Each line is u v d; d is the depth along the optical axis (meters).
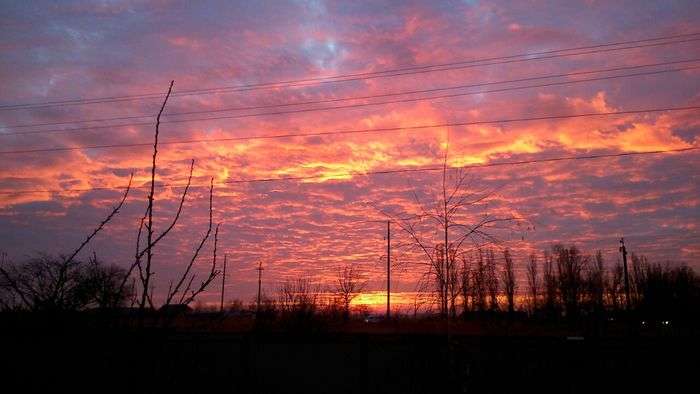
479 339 12.77
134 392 3.26
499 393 12.41
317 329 21.88
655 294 50.03
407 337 13.15
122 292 3.38
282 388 13.71
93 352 3.29
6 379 3.21
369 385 13.27
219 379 13.59
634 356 12.32
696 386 11.91
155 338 3.37
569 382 12.34
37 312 3.29
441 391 12.32
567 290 44.88
